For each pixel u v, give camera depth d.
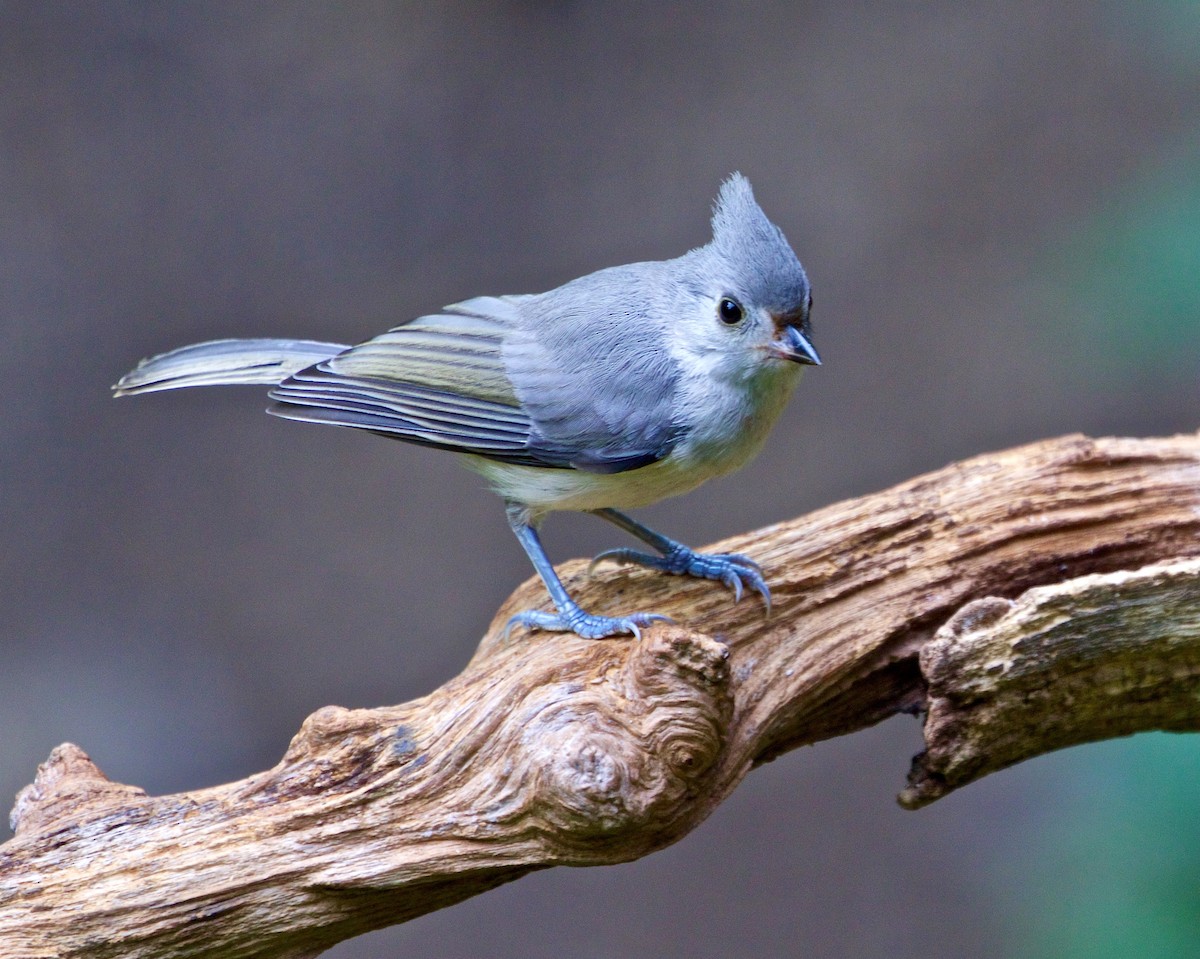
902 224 15.39
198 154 16.06
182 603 13.27
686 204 15.52
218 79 16.77
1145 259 10.31
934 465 13.77
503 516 14.05
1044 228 14.93
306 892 5.76
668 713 5.78
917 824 12.20
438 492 14.31
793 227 15.39
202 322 14.58
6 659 12.73
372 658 12.88
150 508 14.00
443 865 5.80
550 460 7.12
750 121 16.34
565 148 16.20
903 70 16.72
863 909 11.63
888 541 7.00
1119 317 10.52
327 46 17.14
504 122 16.45
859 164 15.89
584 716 5.80
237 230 15.24
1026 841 10.48
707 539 13.54
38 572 13.43
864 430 14.16
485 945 11.56
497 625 7.19
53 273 14.95
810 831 12.29
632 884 12.04
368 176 15.97
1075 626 6.07
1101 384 14.02
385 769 5.88
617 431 7.01
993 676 6.12
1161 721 6.49
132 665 12.80
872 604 6.86
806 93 16.59
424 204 15.66
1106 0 16.62
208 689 12.59
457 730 5.88
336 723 5.96
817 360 6.61
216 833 5.77
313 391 7.42
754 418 7.00
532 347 7.21
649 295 7.18
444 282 14.91
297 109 16.44
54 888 5.62
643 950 11.49
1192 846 7.23
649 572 7.12
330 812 5.82
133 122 16.25
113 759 11.98
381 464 14.62
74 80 16.50
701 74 16.91
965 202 15.34
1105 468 7.20
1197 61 15.57
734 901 11.84
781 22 17.39
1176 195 10.48
